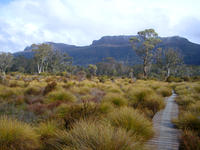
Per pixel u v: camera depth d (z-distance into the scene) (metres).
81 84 16.91
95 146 2.73
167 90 13.16
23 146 3.28
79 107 5.06
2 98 8.15
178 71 69.25
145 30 40.91
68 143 3.09
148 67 47.41
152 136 4.04
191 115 4.91
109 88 13.80
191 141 3.39
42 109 6.46
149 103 7.38
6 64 62.03
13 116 5.45
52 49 60.88
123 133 3.13
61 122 4.54
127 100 7.91
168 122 5.40
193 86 15.27
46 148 3.32
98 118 4.63
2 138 3.22
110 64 77.69
